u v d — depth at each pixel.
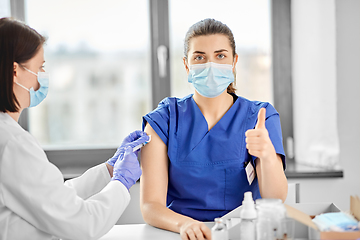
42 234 1.07
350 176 2.38
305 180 2.35
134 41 2.64
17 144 1.01
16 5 2.57
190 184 1.39
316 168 2.40
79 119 2.65
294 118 2.67
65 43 2.62
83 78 2.64
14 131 1.04
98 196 1.12
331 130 2.34
